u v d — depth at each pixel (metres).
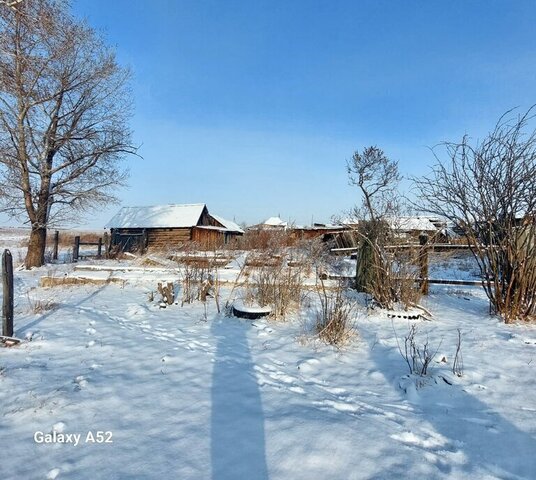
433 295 9.59
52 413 3.64
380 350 5.75
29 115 17.23
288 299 7.79
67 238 39.84
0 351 5.35
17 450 3.07
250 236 13.61
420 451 3.16
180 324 7.12
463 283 10.66
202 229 29.20
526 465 3.02
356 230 9.47
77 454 3.04
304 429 3.44
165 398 4.05
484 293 9.95
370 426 3.53
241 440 3.27
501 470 2.94
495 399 4.16
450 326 6.98
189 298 8.84
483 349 5.73
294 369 5.00
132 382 4.43
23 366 4.79
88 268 12.73
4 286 5.76
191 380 4.55
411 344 5.42
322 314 6.88
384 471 2.88
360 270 9.22
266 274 8.26
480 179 7.61
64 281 11.23
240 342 6.07
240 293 9.39
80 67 17.64
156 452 3.09
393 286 7.89
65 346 5.64
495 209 7.51
